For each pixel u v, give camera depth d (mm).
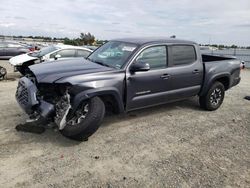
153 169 3787
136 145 4531
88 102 4449
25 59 11055
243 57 21750
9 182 3330
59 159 3926
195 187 3406
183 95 6023
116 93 4746
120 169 3752
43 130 4762
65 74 4418
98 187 3312
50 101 4477
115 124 5438
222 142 4840
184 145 4629
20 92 4832
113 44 5820
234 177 3684
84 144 4453
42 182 3357
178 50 5824
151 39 5703
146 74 5191
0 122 5219
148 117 5961
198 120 5957
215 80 6652
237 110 6973
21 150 4129
